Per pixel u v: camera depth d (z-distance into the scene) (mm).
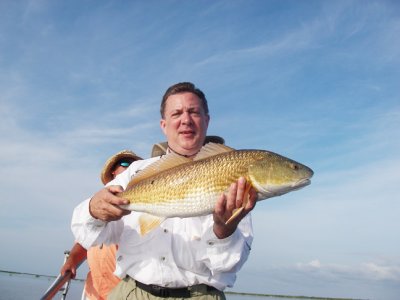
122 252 1047
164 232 1014
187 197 975
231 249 973
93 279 1448
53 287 1487
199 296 994
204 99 1193
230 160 982
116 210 958
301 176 1021
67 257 1618
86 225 1000
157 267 987
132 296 1007
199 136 1147
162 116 1238
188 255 992
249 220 1096
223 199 917
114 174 1732
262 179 983
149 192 995
